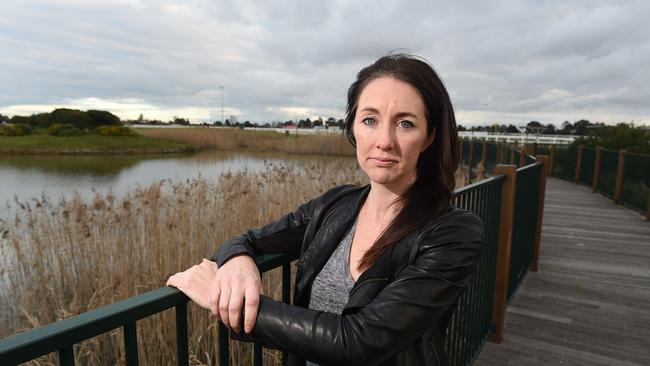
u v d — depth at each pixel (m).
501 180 2.71
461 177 8.62
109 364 3.11
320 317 0.79
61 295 3.69
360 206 1.09
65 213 4.66
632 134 13.73
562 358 2.75
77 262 4.16
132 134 34.09
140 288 3.73
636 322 3.25
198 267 0.94
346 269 1.03
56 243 4.31
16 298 3.75
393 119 0.96
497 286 2.86
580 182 12.62
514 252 3.58
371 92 0.98
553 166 14.91
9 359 0.55
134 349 0.73
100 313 0.67
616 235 6.01
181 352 0.86
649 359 2.75
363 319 0.78
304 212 1.17
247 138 30.56
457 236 0.88
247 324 0.82
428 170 1.02
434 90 0.97
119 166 18.45
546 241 5.66
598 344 2.92
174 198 5.59
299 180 7.15
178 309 0.85
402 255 0.90
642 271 4.44
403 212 0.94
